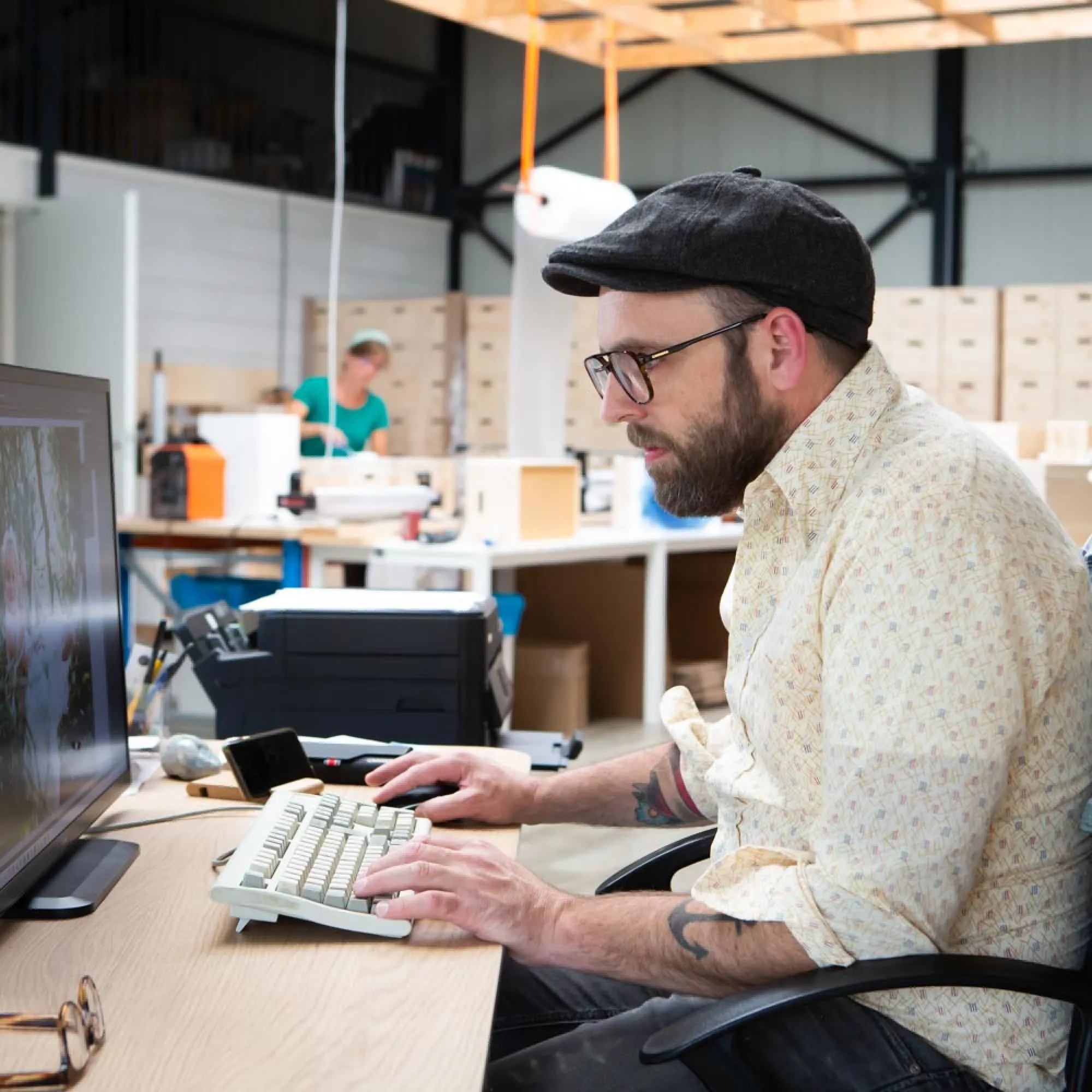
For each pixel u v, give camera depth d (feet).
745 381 4.41
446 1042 3.27
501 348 31.37
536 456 16.80
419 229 36.99
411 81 37.35
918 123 33.50
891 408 4.44
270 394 28.66
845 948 3.96
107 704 4.93
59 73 27.48
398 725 7.36
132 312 23.25
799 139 34.81
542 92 37.47
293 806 4.79
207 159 31.68
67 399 4.47
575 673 16.83
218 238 31.19
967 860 3.95
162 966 3.70
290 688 7.42
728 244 4.30
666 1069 4.39
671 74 36.11
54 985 3.55
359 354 24.57
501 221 37.86
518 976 5.29
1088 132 32.14
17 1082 2.97
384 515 16.05
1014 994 4.09
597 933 4.13
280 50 33.73
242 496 16.56
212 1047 3.21
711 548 18.10
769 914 4.01
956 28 15.96
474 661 7.33
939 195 33.14
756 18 15.42
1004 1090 4.09
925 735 3.91
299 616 7.40
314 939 3.94
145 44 30.71
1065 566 4.18
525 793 5.38
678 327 4.41
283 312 32.83
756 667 4.49
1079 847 4.26
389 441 32.27
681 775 5.44
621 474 17.81
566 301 16.38
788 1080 4.12
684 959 4.11
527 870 4.34
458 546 14.84
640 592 17.87
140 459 23.52
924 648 3.94
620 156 36.91
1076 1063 3.88
